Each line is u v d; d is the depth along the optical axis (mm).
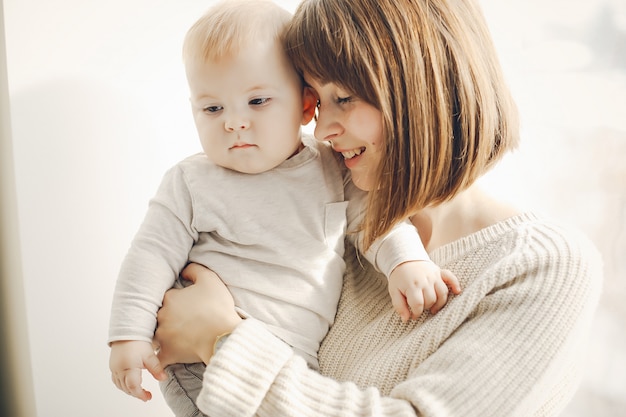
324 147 972
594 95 1212
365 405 684
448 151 811
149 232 853
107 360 1152
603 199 1220
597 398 1224
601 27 1199
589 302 738
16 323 1114
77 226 1107
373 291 911
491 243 827
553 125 1226
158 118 1168
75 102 1085
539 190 1235
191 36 806
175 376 842
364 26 756
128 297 801
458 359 705
